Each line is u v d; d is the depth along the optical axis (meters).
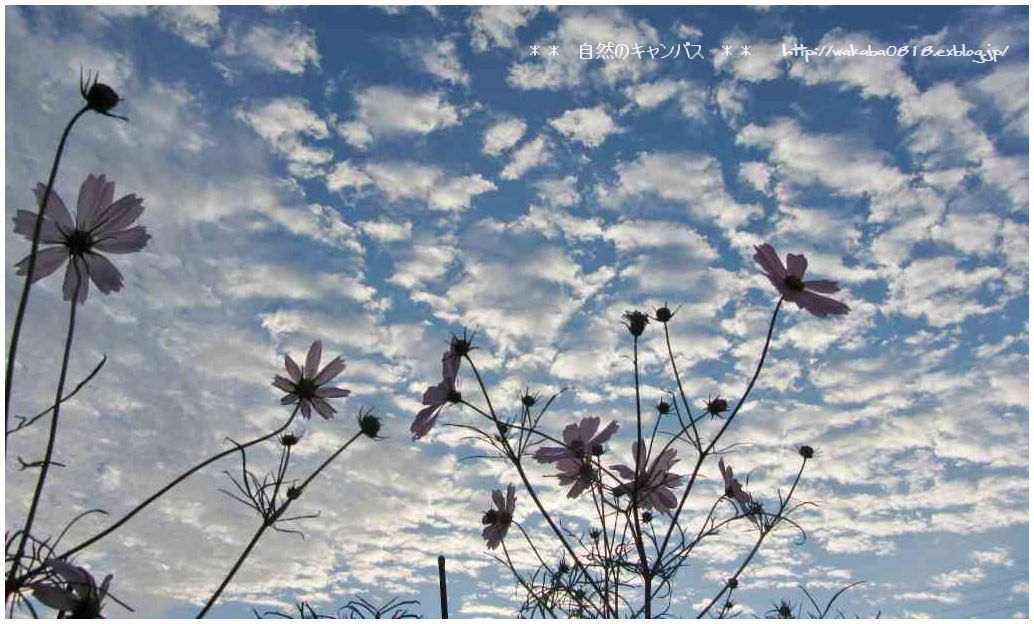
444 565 2.31
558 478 3.07
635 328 2.79
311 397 2.56
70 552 1.46
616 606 2.46
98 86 1.59
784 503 2.93
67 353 1.44
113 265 2.09
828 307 3.12
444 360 2.97
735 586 2.67
